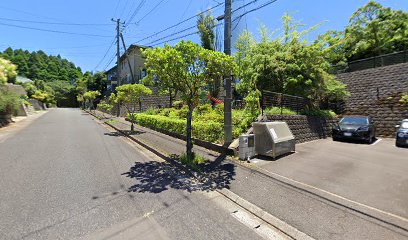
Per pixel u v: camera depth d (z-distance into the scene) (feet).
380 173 19.34
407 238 9.87
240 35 54.29
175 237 9.98
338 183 16.78
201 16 58.80
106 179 17.21
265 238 10.17
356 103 49.90
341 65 60.70
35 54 243.40
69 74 265.34
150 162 22.58
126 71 116.37
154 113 58.29
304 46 43.37
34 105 125.29
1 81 50.93
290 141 26.61
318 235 10.19
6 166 19.74
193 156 22.18
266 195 14.49
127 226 10.78
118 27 79.56
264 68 42.91
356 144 34.71
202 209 12.77
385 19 72.54
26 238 9.65
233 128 28.30
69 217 11.44
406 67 44.50
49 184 15.81
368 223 11.12
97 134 40.86
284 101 38.29
